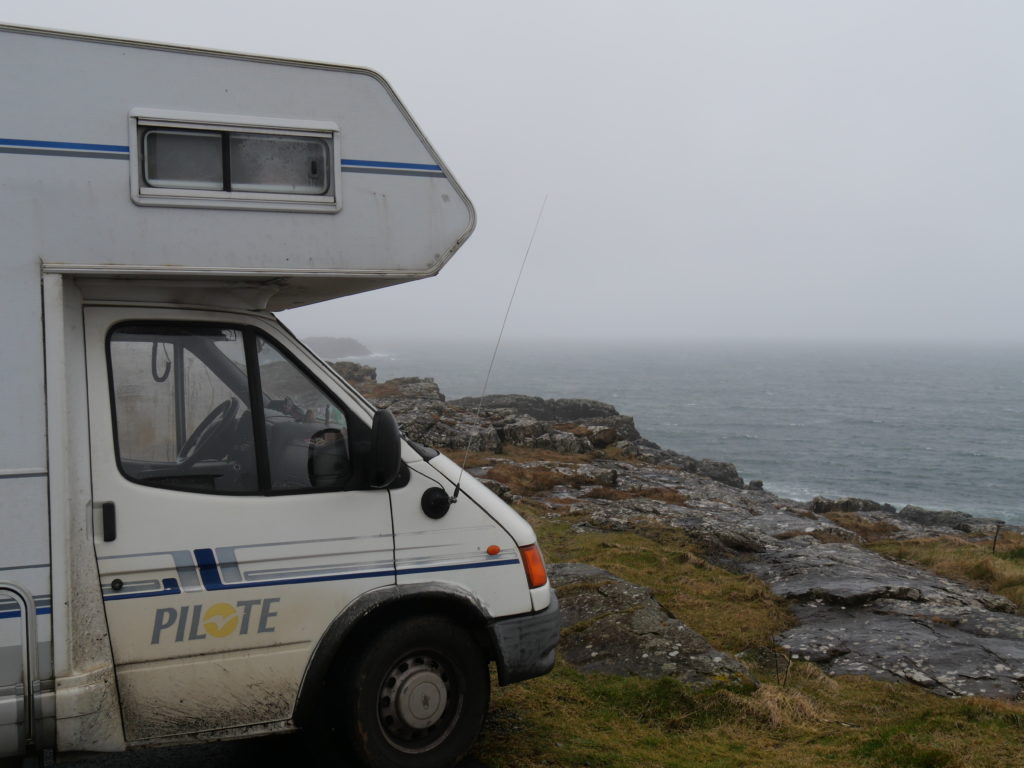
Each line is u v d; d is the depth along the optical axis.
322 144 4.21
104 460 4.04
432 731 4.70
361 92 4.26
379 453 4.36
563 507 17.52
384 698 4.58
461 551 4.74
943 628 9.43
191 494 4.20
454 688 4.75
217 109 4.02
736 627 9.16
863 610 10.20
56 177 3.78
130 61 3.89
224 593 4.21
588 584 8.96
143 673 4.07
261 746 5.27
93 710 3.92
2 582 3.74
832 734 6.02
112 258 3.87
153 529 4.09
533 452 25.98
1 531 3.74
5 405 3.73
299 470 4.48
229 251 4.05
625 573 11.26
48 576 3.81
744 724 6.16
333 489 4.50
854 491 68.56
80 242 3.82
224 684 4.23
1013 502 65.81
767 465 82.12
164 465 4.21
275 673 4.32
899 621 9.61
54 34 3.77
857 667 8.04
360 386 39.94
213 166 4.03
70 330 4.02
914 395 183.88
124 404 4.15
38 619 3.81
